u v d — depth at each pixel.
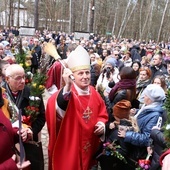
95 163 3.67
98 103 3.38
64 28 41.69
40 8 43.25
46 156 4.80
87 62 3.20
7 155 2.16
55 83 5.25
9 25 39.19
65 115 3.13
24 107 3.37
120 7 48.16
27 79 3.92
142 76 5.41
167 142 2.66
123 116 3.55
